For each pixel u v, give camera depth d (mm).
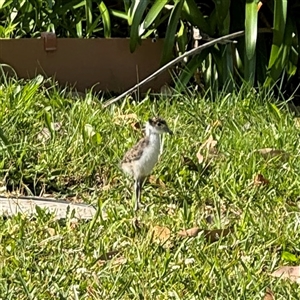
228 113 2254
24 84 2389
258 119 2225
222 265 1499
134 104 2316
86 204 1804
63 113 2191
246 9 2334
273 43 2355
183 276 1457
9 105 2133
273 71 2381
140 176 1755
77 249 1566
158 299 1383
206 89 2488
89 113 2186
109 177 1922
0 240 1575
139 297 1374
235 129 2152
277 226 1654
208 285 1418
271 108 2250
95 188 1885
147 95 2348
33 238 1590
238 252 1552
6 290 1378
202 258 1516
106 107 2285
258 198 1813
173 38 2395
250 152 2006
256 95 2387
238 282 1422
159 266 1485
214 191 1846
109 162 1936
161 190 1858
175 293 1385
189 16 2477
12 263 1492
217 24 2494
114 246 1575
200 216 1723
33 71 2500
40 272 1464
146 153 1729
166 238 1608
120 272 1457
